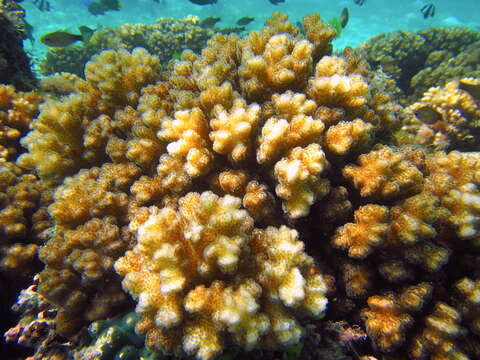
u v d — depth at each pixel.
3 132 0.55
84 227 0.35
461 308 0.31
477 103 0.82
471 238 0.33
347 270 0.33
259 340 0.27
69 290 0.34
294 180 0.30
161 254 0.26
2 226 0.40
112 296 0.34
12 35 0.78
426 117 0.85
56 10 4.74
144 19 5.00
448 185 0.35
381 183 0.33
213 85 0.36
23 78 0.80
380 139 0.46
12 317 0.41
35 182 0.47
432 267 0.30
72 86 0.88
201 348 0.25
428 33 1.42
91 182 0.38
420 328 0.31
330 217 0.34
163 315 0.25
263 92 0.39
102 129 0.43
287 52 0.41
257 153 0.33
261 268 0.28
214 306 0.26
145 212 0.33
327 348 0.32
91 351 0.30
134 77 0.46
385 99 0.44
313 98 0.38
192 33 1.61
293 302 0.25
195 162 0.33
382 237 0.31
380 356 0.32
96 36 1.53
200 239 0.27
